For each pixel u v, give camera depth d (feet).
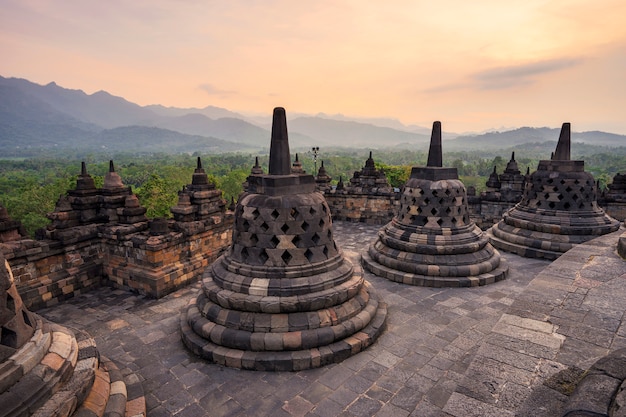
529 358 16.34
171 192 201.98
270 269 27.71
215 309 27.96
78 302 38.34
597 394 11.11
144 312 35.78
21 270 35.96
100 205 44.80
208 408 21.81
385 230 48.34
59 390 16.05
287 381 24.23
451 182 43.39
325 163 543.39
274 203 27.94
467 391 14.93
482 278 40.45
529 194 54.08
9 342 15.26
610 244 31.07
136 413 19.79
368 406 21.68
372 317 30.07
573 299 21.18
